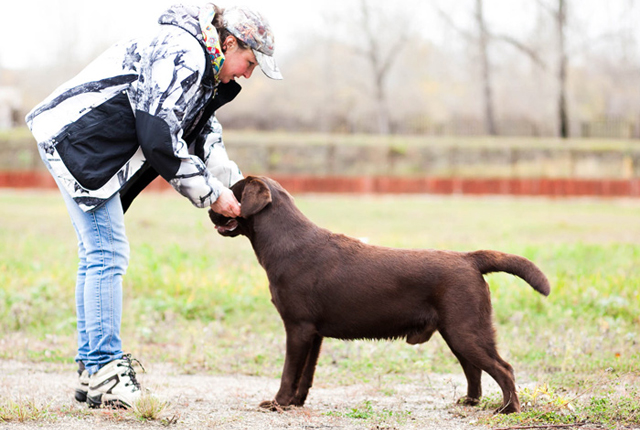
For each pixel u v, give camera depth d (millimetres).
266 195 4352
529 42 38625
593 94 41750
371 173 30828
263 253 4477
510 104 40844
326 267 4336
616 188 28109
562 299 8078
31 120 4098
